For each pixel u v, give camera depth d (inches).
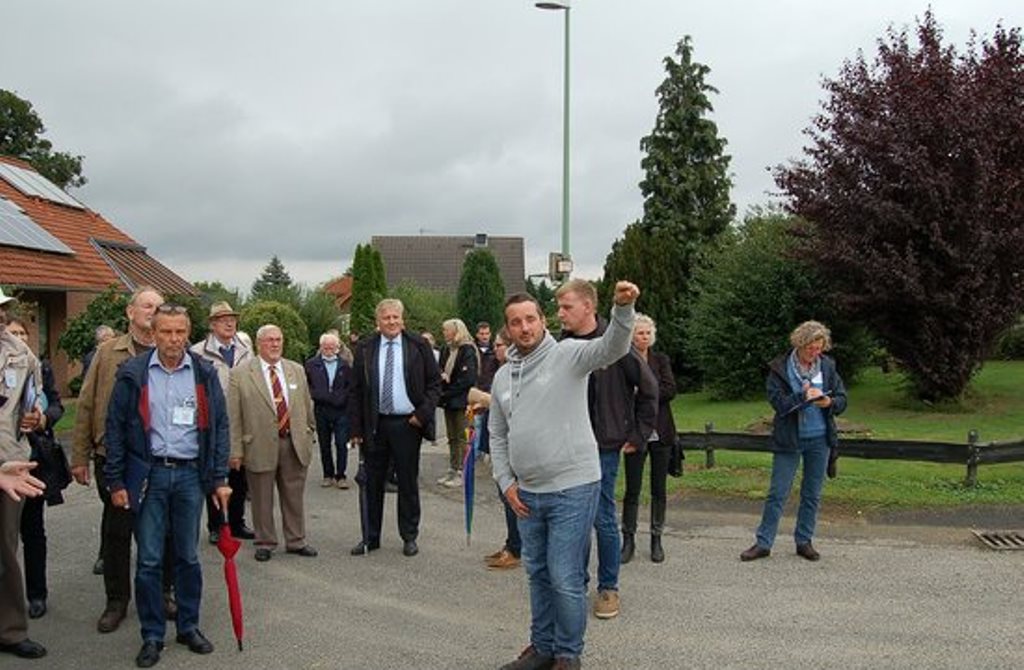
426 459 525.0
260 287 1327.5
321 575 279.1
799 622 229.0
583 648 207.6
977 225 582.2
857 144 624.1
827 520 336.8
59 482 244.4
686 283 957.2
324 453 441.1
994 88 601.9
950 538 310.5
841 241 627.8
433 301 1657.2
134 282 904.3
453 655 210.7
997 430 547.5
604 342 178.4
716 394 827.4
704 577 269.6
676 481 402.0
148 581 207.9
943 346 624.1
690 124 1443.2
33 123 1700.3
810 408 282.7
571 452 186.1
